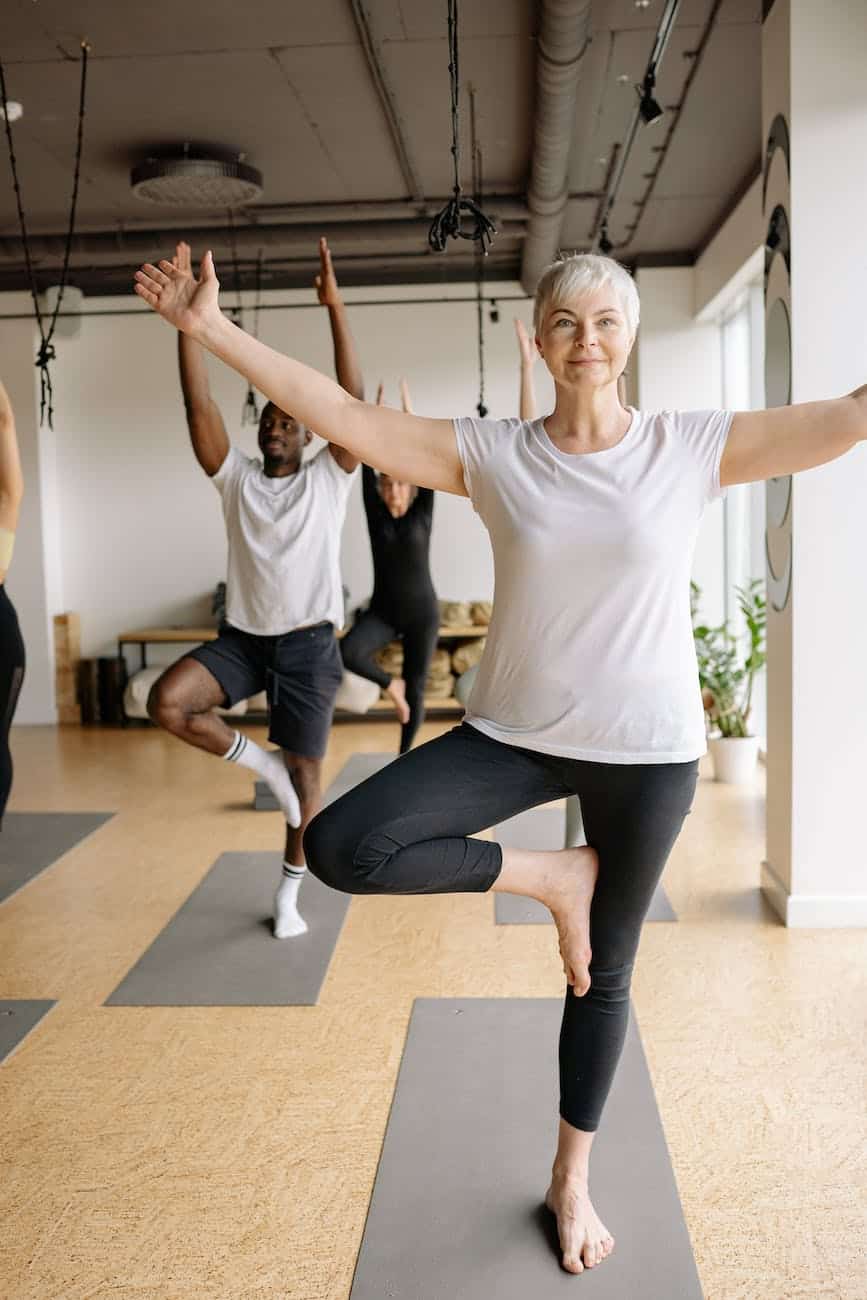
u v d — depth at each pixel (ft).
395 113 17.97
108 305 30.30
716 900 14.38
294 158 20.07
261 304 30.01
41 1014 11.15
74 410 30.66
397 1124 8.90
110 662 30.09
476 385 29.91
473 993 11.53
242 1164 8.39
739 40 15.40
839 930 13.25
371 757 24.26
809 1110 9.03
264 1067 9.96
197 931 13.56
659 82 16.88
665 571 6.20
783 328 13.24
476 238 9.60
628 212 23.84
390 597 17.52
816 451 6.10
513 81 16.67
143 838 18.15
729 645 26.96
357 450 6.35
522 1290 6.93
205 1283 7.06
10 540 11.48
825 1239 7.39
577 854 6.73
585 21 13.66
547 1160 8.36
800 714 13.24
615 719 6.29
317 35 15.19
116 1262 7.27
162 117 18.04
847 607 13.10
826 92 12.64
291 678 12.80
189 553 30.83
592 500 6.14
